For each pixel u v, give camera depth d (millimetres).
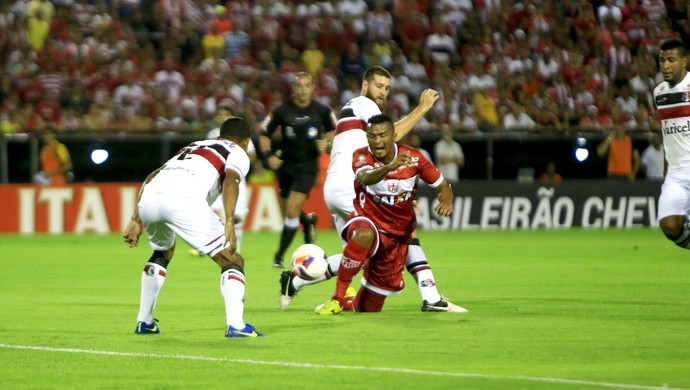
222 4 91688
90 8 87000
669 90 34656
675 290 38156
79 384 20875
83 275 45281
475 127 79312
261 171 74375
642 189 78438
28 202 71000
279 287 39594
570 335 27000
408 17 91812
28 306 34219
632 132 78625
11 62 81938
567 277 43219
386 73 34969
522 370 22047
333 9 91938
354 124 34969
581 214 77875
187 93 79438
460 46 92438
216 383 20859
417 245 32156
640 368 22219
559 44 93500
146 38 87125
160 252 27562
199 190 26250
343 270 30766
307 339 26344
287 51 87000
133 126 75562
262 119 80750
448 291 38062
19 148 71250
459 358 23547
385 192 30062
